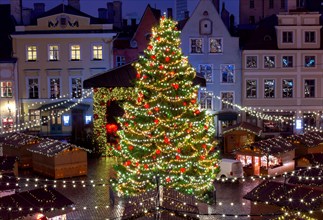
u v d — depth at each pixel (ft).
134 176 81.00
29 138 120.06
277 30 164.14
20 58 164.76
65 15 163.73
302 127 165.27
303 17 163.94
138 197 60.64
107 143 134.21
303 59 164.66
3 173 90.27
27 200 66.39
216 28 164.25
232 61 164.86
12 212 63.36
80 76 164.96
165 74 81.00
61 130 163.43
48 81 165.07
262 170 106.93
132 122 81.61
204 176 81.82
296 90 165.17
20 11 177.27
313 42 164.55
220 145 146.51
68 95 165.27
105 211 83.25
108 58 164.76
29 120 165.17
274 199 67.00
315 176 73.97
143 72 83.46
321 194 66.54
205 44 164.66
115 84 131.44
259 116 163.12
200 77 137.90
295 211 61.31
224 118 162.91
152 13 168.14
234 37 164.35
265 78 164.86
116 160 121.70
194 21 164.14
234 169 102.53
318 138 118.32
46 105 164.25
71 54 164.96
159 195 54.95
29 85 165.27
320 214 64.54
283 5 245.86
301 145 114.93
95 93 134.21
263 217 68.49
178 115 80.64
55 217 68.28
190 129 81.05
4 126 164.45
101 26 163.84
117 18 186.60
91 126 157.28
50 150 108.27
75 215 81.51
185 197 61.52
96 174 111.34
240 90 165.48
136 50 168.45
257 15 246.47
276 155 107.04
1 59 163.63
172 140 80.23
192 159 81.10
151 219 55.47
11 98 164.66
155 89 80.94
